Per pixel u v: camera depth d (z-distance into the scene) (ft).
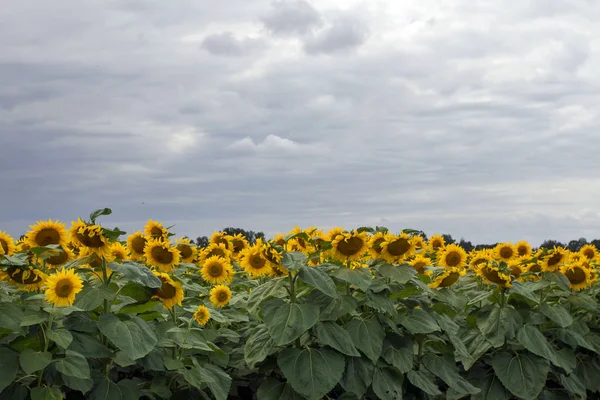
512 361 23.26
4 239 18.20
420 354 22.03
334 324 19.58
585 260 28.99
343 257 20.31
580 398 25.40
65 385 16.78
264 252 20.03
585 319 27.86
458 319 27.17
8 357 15.39
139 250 22.41
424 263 25.29
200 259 27.76
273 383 20.12
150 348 16.24
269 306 19.36
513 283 24.09
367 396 20.31
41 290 17.33
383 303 20.34
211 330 22.09
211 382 18.52
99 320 16.31
